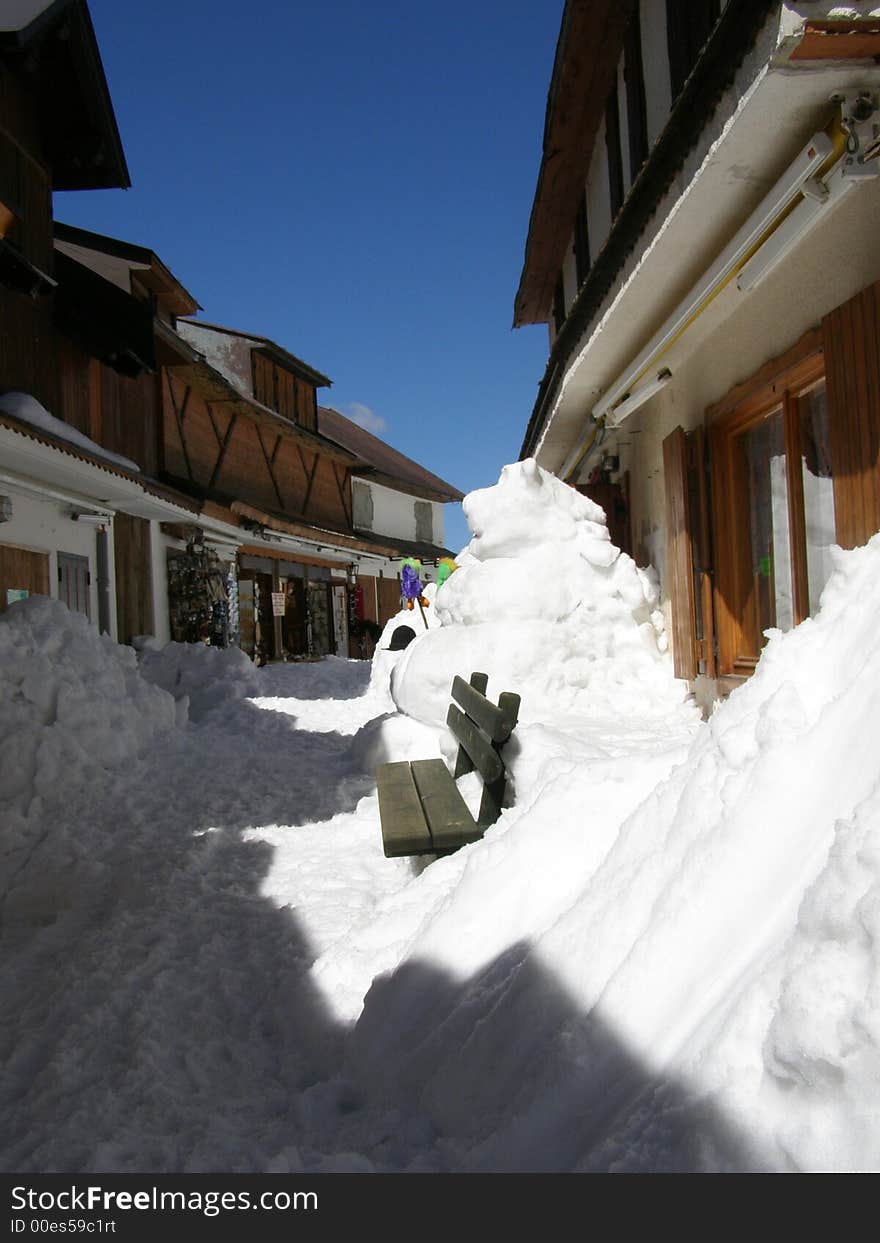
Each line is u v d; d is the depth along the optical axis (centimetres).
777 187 315
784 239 332
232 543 1748
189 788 547
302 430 2088
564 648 514
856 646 185
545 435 897
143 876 380
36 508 961
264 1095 220
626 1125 136
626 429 762
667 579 604
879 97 276
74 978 285
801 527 425
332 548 2195
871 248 328
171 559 1455
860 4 249
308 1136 195
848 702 167
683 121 338
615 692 521
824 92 280
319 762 631
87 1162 185
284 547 2042
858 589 204
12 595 894
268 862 400
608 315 494
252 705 866
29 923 376
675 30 466
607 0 556
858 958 118
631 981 163
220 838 434
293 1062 235
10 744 480
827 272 365
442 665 521
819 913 128
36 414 838
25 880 403
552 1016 177
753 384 449
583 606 529
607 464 838
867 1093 110
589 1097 153
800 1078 117
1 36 865
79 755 506
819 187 302
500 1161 152
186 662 967
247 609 1834
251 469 1953
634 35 551
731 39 289
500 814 345
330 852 411
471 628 526
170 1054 236
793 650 204
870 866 124
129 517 1281
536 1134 152
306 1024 247
